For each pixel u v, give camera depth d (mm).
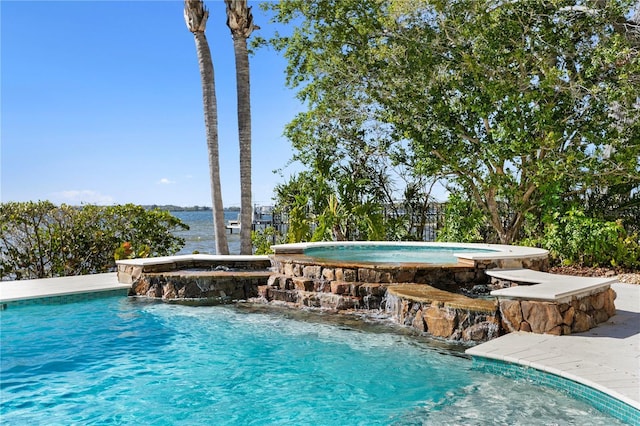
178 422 4695
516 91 14633
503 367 5652
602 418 4516
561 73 14156
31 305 9562
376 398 5211
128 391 5469
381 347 6934
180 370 6125
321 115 18672
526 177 15570
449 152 15859
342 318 8594
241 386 5613
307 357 6566
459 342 7051
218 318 8688
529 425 4418
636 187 14844
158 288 10500
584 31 15266
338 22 18391
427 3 15742
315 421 4684
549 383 5203
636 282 10758
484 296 8953
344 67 17750
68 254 14531
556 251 13266
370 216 17297
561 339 6230
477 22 15078
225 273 10617
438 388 5402
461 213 16609
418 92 16234
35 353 6789
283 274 10508
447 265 9438
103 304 9805
